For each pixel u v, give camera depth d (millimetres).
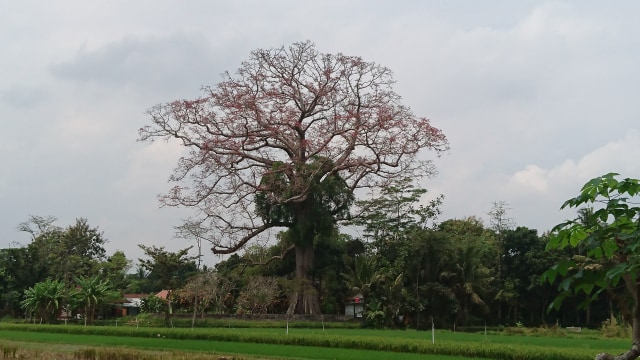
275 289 58062
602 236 4438
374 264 60094
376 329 53312
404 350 29297
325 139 59656
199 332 37812
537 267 62812
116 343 34406
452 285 59219
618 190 4352
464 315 59375
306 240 60969
